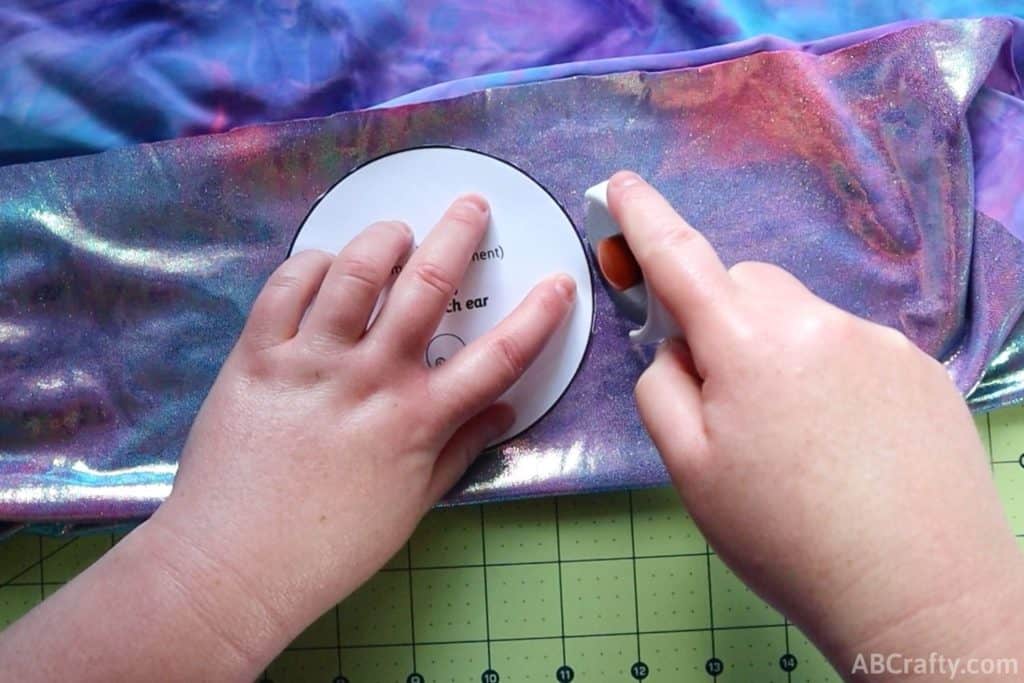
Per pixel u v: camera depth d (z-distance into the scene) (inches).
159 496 21.4
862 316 20.7
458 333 20.6
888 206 20.6
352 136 21.0
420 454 18.9
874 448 14.7
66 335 21.8
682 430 15.6
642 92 20.9
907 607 14.3
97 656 17.3
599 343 21.0
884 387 15.1
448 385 18.7
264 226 21.3
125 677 17.2
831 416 14.8
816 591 14.7
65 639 17.4
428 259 18.9
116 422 21.7
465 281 20.6
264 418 18.3
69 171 21.5
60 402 21.8
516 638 22.2
